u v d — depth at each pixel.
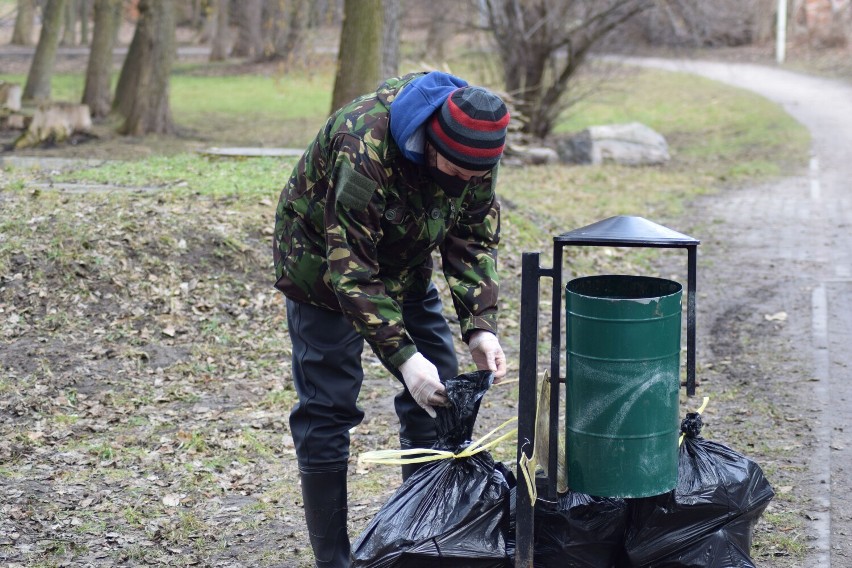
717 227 11.20
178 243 7.02
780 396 5.48
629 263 9.05
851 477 4.32
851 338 6.64
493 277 3.06
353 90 13.46
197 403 5.34
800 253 9.69
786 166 16.41
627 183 14.59
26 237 6.79
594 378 2.72
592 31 18.36
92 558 3.58
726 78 32.66
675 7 19.92
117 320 6.21
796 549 3.59
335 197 2.76
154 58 20.92
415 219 2.87
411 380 2.84
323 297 3.03
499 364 2.96
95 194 8.08
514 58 18.83
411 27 22.34
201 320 6.35
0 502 4.01
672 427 2.79
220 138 21.11
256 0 48.06
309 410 3.11
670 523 2.89
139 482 4.30
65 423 4.97
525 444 2.82
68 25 55.47
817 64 36.06
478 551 2.79
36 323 6.07
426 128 2.69
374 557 2.78
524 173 15.17
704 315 7.41
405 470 3.41
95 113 25.02
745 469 2.99
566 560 2.90
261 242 7.33
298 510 4.05
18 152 17.22
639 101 28.83
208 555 3.64
